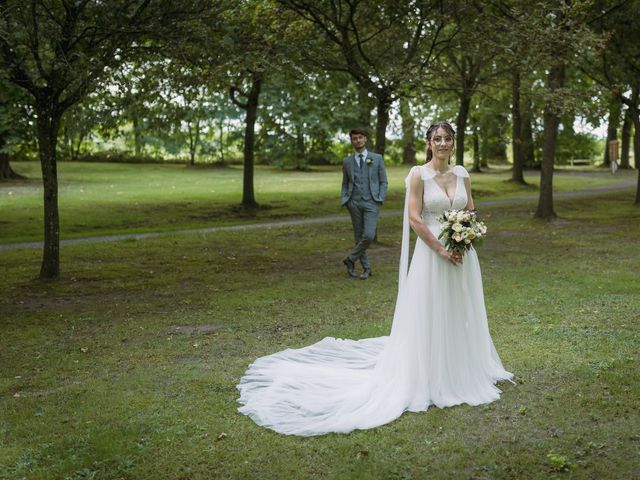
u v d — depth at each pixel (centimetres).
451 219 494
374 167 999
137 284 995
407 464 389
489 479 371
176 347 649
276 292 913
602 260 1116
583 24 1299
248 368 577
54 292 939
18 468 389
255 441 425
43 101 982
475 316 519
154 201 2628
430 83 1795
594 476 368
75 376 566
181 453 407
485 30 1359
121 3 964
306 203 2577
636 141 2188
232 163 5019
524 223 1773
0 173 3284
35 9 947
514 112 3141
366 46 1691
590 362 564
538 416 455
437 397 489
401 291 513
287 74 1267
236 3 1054
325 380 531
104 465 393
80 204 2488
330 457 402
